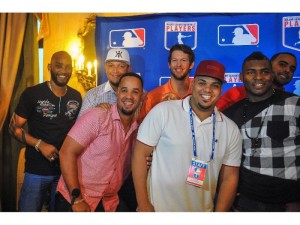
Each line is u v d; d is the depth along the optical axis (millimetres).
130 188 2158
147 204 1864
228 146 1938
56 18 2285
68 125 2268
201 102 1818
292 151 2057
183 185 1883
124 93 1995
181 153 1850
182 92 2252
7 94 2268
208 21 2252
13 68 2271
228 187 1966
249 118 2104
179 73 2244
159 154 1892
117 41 2285
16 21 2283
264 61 2115
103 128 1920
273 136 2059
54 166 2268
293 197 2084
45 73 2273
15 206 2289
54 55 2273
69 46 2281
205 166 1867
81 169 1973
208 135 1868
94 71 2273
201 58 2250
